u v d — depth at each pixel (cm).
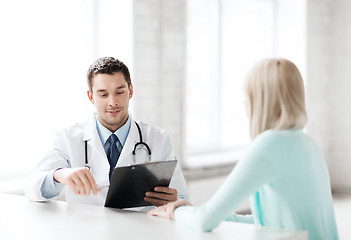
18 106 357
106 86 216
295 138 155
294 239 147
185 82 415
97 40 383
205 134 509
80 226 161
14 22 353
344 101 551
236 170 148
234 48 525
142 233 151
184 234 149
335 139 559
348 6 544
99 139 228
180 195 236
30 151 362
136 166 173
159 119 400
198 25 493
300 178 154
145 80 386
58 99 375
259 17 541
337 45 552
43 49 367
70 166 231
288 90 155
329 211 166
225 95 525
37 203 200
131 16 369
